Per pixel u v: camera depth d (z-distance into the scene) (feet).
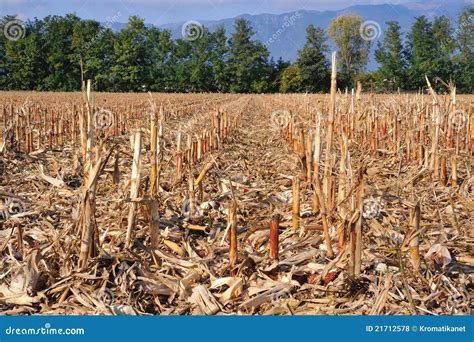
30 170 32.30
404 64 207.00
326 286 15.24
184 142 38.96
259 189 26.32
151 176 20.43
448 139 32.71
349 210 16.67
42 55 238.68
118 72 231.91
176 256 17.15
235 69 246.88
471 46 197.98
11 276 15.48
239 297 15.08
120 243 17.74
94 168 15.83
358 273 15.02
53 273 15.40
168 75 242.37
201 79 243.40
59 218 21.30
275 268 16.26
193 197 21.86
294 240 18.35
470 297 14.75
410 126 35.94
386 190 24.97
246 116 87.30
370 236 18.25
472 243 17.76
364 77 216.33
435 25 201.87
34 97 133.90
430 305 14.35
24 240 18.11
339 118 42.50
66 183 28.37
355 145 42.52
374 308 13.76
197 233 20.11
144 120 71.87
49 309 14.44
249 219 21.56
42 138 49.55
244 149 45.11
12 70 242.99
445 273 15.87
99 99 117.39
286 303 14.49
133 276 15.46
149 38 240.12
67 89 236.22
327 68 236.43
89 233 15.72
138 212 19.36
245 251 17.29
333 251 17.13
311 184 25.73
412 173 28.48
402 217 20.92
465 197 23.56
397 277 15.26
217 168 32.24
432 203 23.11
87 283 15.29
